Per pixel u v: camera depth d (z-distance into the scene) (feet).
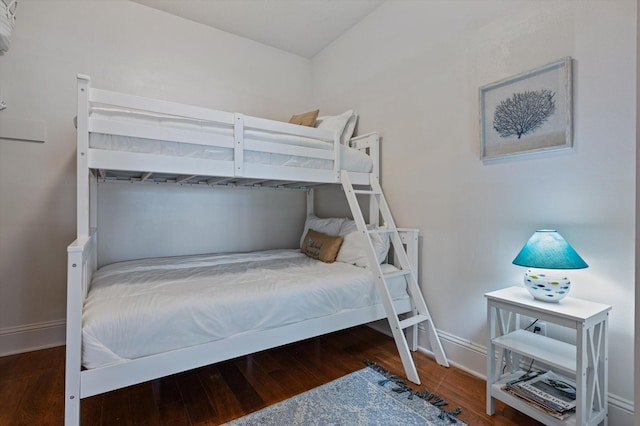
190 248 9.89
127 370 4.50
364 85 9.54
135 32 8.94
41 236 7.80
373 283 7.18
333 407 5.40
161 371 4.74
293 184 10.52
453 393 5.84
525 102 5.64
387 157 8.68
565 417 4.34
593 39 4.85
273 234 11.49
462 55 6.79
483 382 6.23
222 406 5.48
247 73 10.85
